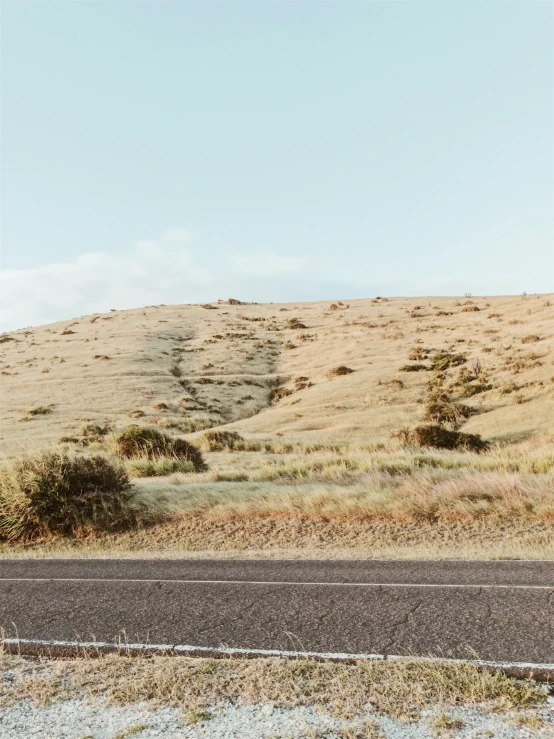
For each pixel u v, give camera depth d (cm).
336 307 12238
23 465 1262
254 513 1189
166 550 1026
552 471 1411
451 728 364
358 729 368
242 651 494
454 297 12875
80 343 9138
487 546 899
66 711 410
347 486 1413
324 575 734
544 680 424
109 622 585
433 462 1850
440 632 517
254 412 5706
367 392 5294
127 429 2450
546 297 9238
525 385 4416
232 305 14288
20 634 564
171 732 376
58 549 1082
